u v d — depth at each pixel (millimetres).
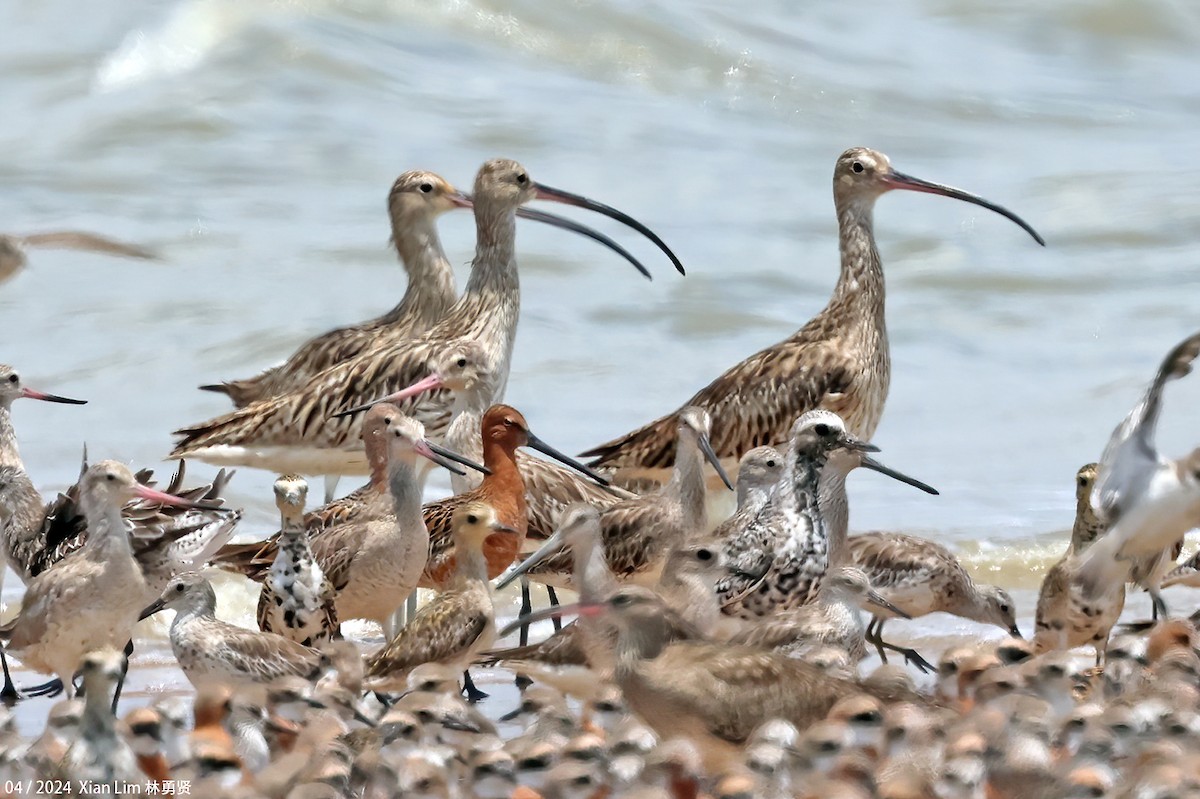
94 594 14008
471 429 17719
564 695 13664
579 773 11195
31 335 26969
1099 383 25453
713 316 28547
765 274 30766
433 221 20094
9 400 17922
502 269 19469
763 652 12188
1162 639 13891
